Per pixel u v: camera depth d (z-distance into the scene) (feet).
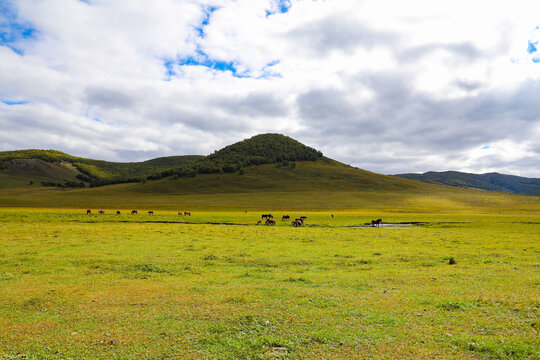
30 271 65.98
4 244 104.73
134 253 89.04
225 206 458.09
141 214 304.50
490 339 30.17
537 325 33.14
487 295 44.91
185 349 29.19
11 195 643.86
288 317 37.19
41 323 36.45
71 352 28.86
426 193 604.90
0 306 43.01
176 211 382.63
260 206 469.98
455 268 67.56
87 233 138.62
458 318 36.19
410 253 90.02
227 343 30.17
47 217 226.17
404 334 31.91
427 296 45.32
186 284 54.75
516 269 65.57
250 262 77.15
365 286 52.39
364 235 144.25
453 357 26.91
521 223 209.97
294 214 335.47
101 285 54.39
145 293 48.88
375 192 618.44
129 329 34.32
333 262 76.79
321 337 31.12
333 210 414.82
